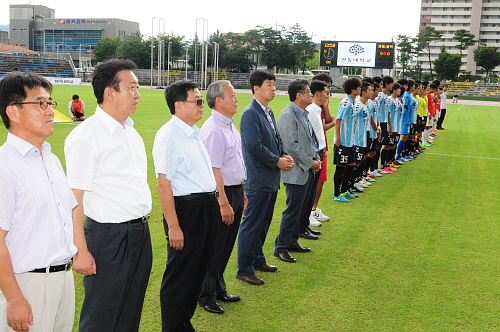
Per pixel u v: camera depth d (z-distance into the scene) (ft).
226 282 13.91
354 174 24.99
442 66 249.14
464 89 194.29
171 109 10.45
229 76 221.46
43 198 6.98
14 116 6.82
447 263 15.60
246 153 13.60
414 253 16.51
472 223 20.26
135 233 8.48
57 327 7.58
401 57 269.64
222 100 11.92
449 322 11.62
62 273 7.32
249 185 13.61
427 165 35.24
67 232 7.39
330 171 31.73
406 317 11.82
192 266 10.44
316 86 18.37
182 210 10.24
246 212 13.82
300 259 15.87
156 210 20.66
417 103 37.35
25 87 6.79
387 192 26.11
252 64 256.52
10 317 6.58
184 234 10.31
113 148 8.24
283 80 200.23
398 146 35.55
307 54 260.01
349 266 15.25
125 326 8.89
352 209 22.33
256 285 13.69
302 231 18.16
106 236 8.29
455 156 39.52
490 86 191.11
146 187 8.83
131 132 8.78
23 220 6.84
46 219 7.04
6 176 6.60
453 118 81.00
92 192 8.23
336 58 161.38
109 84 8.20
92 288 8.45
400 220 20.58
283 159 13.47
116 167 8.28
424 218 20.95
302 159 15.06
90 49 333.83
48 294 7.14
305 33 254.27
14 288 6.56
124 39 268.62
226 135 12.03
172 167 9.98
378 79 28.89
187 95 10.18
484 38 367.86
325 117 20.40
